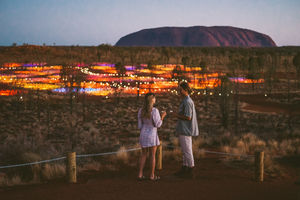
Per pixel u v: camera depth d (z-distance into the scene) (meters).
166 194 5.29
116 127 18.20
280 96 35.88
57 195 5.21
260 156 6.40
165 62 67.19
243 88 41.09
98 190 5.53
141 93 35.00
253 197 5.23
